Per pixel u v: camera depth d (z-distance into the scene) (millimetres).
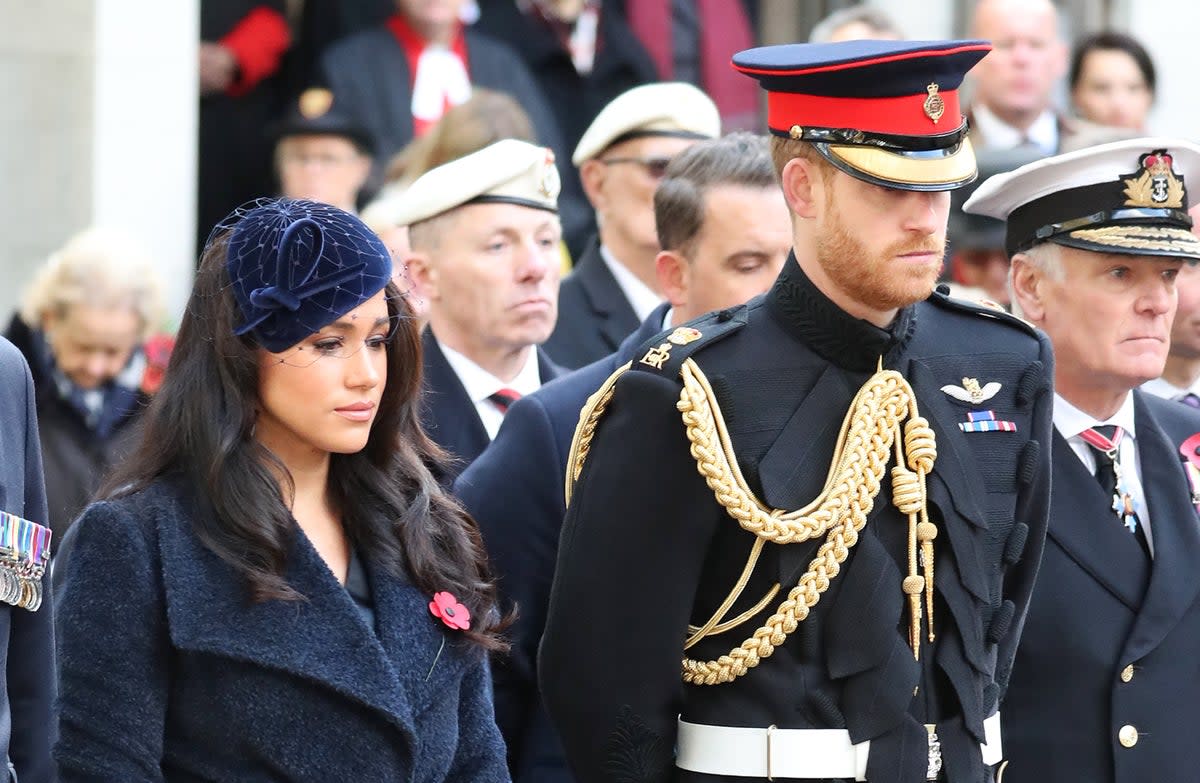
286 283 13062
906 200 13547
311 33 32844
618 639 14031
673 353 14227
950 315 14883
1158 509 16641
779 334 14273
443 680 13578
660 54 34375
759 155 17453
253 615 12969
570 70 33344
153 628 12922
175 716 12969
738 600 13938
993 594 14219
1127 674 16047
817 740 13719
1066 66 33469
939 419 14258
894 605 13820
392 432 14008
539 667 14539
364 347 13328
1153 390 20391
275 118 32781
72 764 12695
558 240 20016
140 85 30328
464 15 32812
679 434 14008
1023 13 30391
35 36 29938
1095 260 16562
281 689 12938
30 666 15125
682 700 14148
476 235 19359
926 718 13891
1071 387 16844
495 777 13969
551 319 19609
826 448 13992
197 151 32031
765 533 13648
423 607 13695
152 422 13453
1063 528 16375
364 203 30953
